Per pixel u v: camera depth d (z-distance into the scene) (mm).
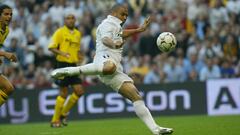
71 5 64375
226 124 35375
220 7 64188
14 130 37469
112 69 26234
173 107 49906
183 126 35031
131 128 34781
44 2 65938
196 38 59219
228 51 58031
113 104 49656
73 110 49375
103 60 26750
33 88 49625
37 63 57500
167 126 35500
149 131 31875
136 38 59750
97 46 27359
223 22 62969
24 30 62406
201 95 50062
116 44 26266
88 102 49500
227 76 55031
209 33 59625
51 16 63344
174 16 62531
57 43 38750
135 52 58625
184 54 58031
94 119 49438
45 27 61281
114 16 27266
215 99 50094
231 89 50188
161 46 27828
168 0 65438
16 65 57500
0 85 29109
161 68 54844
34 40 60188
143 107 26312
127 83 26672
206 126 34250
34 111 49656
